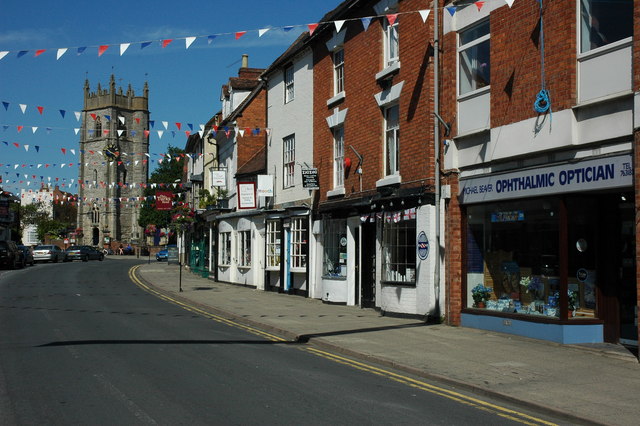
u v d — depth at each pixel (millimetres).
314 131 20859
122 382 8164
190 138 40969
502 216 12750
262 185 23812
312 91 21188
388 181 15891
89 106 86625
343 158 19031
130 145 89250
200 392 7676
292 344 12016
